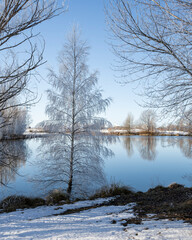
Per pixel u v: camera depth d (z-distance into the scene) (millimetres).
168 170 14289
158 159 19188
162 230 3227
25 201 7348
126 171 14031
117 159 19094
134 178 12172
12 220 4852
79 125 9727
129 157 20297
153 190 8781
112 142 9695
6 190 9047
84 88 9773
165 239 2771
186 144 7078
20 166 13203
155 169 14633
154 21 3514
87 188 9398
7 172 11109
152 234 3049
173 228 3270
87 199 8211
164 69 3803
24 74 2465
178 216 4176
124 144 34000
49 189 9203
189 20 3234
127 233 3236
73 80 10023
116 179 11844
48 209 6184
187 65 3518
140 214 4801
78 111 9703
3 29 2238
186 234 2895
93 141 9523
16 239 3258
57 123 9453
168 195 7188
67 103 9789
